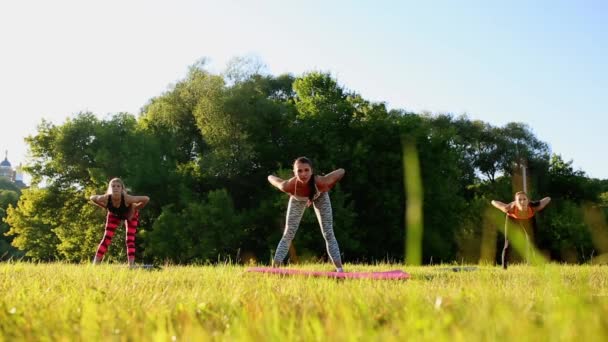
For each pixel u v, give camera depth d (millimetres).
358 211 32250
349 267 9797
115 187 8906
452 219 30578
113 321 2049
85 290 3307
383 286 3912
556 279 1852
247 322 1882
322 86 35156
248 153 30484
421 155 31641
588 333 1232
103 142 31609
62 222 33156
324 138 31781
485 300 1938
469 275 5855
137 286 3891
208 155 31141
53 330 1949
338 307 2193
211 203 29109
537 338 1292
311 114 32906
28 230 33938
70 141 31594
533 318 1818
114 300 2865
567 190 42031
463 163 46938
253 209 30391
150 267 7965
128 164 30172
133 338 1736
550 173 42438
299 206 7508
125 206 9008
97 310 2340
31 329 1968
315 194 7281
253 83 34094
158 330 1721
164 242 27844
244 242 29984
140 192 30422
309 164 7168
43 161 32938
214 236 28281
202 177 31906
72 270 6309
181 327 1925
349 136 32781
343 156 31094
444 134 33344
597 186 41594
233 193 32188
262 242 29812
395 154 31453
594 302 1676
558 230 23922
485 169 48469
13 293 3307
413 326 1520
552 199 38562
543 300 2322
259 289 3666
